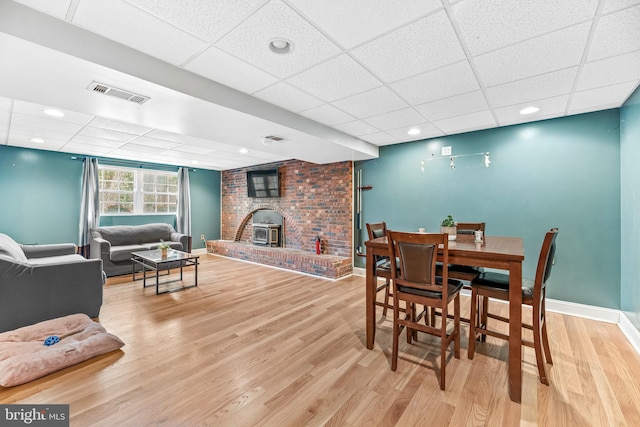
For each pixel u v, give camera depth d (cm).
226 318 296
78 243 513
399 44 178
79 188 517
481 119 325
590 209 301
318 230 532
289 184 580
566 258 314
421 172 420
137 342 240
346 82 231
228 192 731
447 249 183
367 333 236
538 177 330
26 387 177
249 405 165
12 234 450
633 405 165
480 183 369
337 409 162
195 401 167
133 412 157
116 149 475
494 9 146
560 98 262
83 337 232
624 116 270
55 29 153
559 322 290
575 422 153
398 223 444
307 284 430
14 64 168
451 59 196
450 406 166
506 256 180
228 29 163
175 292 386
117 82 192
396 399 171
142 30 164
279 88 243
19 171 456
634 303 246
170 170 654
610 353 226
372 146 446
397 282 204
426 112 301
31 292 256
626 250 268
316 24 159
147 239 566
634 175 244
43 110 285
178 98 219
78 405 162
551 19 153
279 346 237
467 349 235
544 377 186
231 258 638
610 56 190
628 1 139
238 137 337
